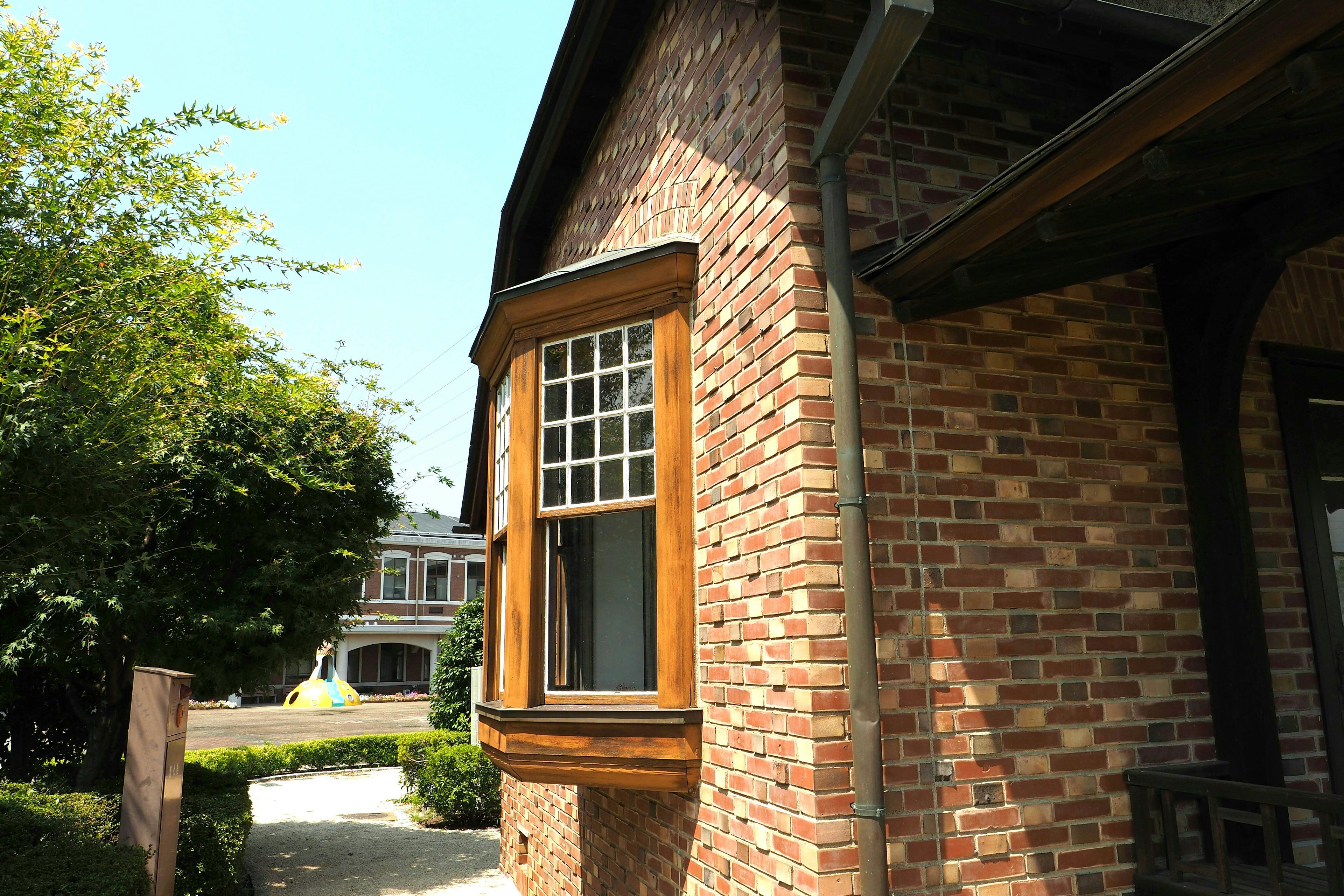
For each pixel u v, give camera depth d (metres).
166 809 5.45
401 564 43.53
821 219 3.42
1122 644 3.47
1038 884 3.17
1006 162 3.84
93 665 7.78
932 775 3.13
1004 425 3.49
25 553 4.50
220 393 7.11
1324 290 4.21
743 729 3.55
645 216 5.08
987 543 3.36
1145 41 3.85
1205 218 3.27
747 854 3.46
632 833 4.78
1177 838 3.19
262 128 5.81
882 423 3.33
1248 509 3.54
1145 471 3.65
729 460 3.80
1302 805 2.71
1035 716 3.29
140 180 5.34
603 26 5.18
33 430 4.09
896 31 2.83
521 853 8.12
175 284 5.48
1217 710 3.49
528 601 4.62
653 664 4.58
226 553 8.56
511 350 5.18
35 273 4.88
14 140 4.91
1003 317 3.59
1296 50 2.08
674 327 4.32
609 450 4.56
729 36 4.08
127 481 5.03
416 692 44.03
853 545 3.05
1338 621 3.81
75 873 4.61
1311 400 4.07
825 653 3.06
